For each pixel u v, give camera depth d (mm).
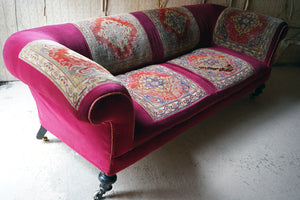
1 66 2135
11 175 1451
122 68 1788
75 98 1008
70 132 1392
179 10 2176
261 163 1759
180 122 1546
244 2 2822
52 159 1587
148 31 1907
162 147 1797
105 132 1158
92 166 1575
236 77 1917
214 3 2715
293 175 1691
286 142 1986
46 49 1217
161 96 1539
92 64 1147
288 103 2514
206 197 1474
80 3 2117
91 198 1390
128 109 1104
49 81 1113
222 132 2020
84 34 1606
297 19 3074
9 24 2006
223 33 2396
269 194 1537
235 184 1575
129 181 1515
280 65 3277
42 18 2062
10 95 2074
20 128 1780
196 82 1742
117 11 2295
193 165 1679
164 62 2059
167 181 1543
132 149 1333
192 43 2250
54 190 1403
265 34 2207
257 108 2385
